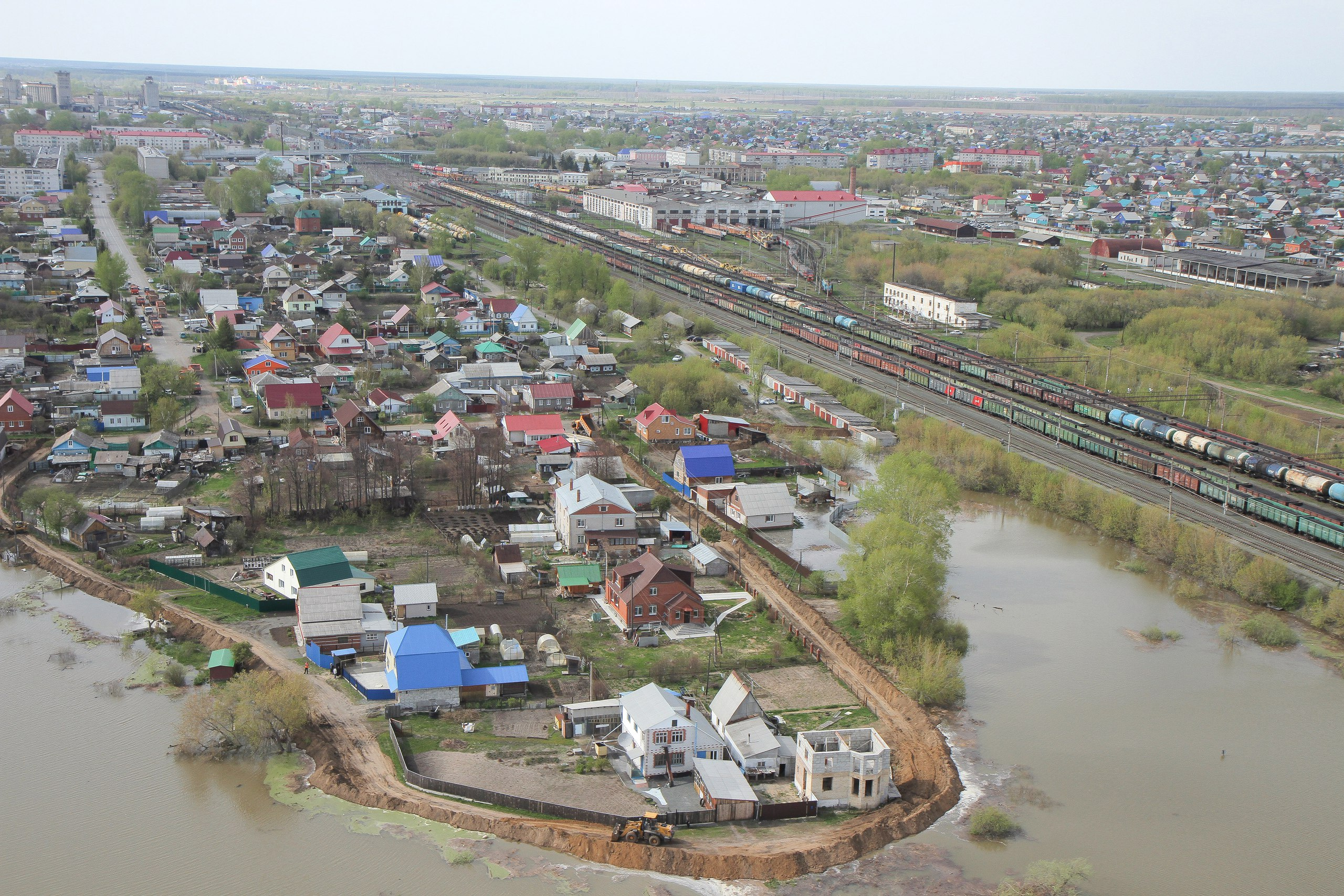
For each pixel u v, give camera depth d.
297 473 138.25
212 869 77.81
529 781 87.62
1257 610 123.44
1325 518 140.00
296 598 114.81
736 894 76.94
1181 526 137.75
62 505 132.12
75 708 97.56
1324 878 79.56
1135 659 112.00
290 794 86.25
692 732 89.06
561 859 79.75
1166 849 82.50
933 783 89.69
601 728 95.38
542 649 107.12
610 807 84.62
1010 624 119.12
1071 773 92.06
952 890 77.69
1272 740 97.44
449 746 92.06
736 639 112.56
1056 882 77.38
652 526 137.12
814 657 109.81
